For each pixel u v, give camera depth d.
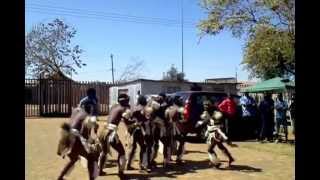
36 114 28.38
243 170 10.01
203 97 15.40
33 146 13.73
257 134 16.91
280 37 15.52
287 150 13.56
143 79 31.77
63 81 28.84
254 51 16.91
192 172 9.66
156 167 10.29
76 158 7.39
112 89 34.56
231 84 34.00
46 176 8.95
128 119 8.96
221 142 10.21
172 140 10.41
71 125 7.33
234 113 15.84
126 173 9.38
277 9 15.14
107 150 8.76
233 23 17.39
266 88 18.97
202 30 18.36
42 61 41.41
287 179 8.93
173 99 10.59
